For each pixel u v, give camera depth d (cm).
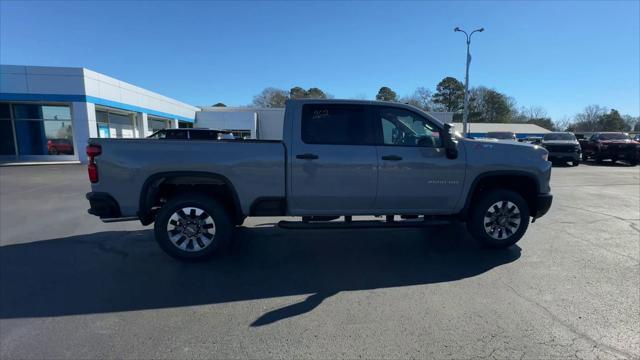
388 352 256
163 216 423
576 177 1318
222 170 418
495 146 463
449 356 252
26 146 1906
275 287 367
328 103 441
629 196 895
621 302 332
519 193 499
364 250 483
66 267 418
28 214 689
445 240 527
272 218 655
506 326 291
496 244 473
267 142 426
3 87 1717
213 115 3419
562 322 297
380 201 448
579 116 8319
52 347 261
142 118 2412
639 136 3369
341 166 429
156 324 294
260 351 257
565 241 517
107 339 271
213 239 430
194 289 361
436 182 449
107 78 1989
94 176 411
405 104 451
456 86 7138
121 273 401
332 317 306
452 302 333
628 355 253
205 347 262
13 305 325
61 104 1897
